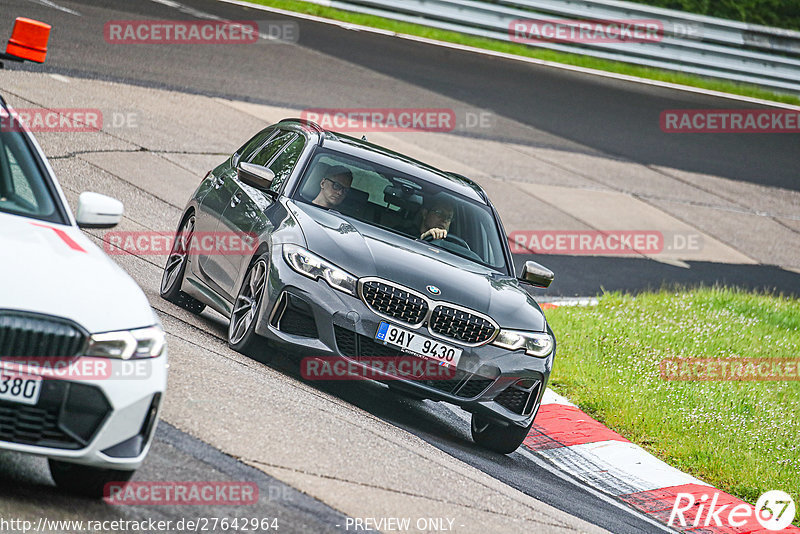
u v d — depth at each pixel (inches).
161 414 836.0
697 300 2185.0
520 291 1194.6
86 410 656.4
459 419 1278.3
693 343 1820.9
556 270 2222.0
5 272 657.0
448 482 926.4
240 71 2822.3
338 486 816.9
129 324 683.4
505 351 1100.5
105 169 1876.2
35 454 641.0
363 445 938.1
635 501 1142.3
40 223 746.8
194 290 1298.0
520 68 3850.9
